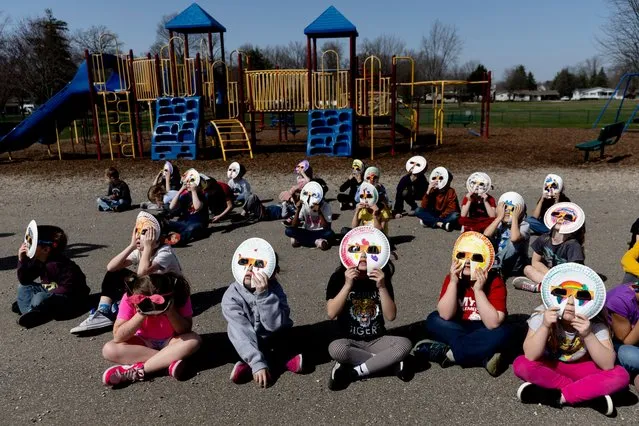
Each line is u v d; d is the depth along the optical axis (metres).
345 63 44.69
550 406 3.63
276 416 3.59
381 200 7.93
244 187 10.41
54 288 5.26
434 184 8.43
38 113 17.45
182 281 4.20
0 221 9.72
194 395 3.87
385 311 3.95
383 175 13.79
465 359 4.06
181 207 8.57
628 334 3.80
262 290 3.96
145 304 3.90
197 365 4.30
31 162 17.09
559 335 3.61
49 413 3.68
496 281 4.08
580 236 5.42
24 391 3.97
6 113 61.81
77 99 18.11
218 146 19.00
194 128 16.59
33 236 5.07
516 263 6.10
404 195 9.33
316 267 6.73
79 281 5.35
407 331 4.70
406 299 5.55
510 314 5.10
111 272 5.03
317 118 16.73
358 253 3.90
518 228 5.96
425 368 4.17
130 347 4.11
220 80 19.70
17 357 4.49
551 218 5.44
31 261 5.27
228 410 3.67
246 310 4.07
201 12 18.94
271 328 4.04
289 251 7.48
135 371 4.02
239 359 4.38
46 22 38.47
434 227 8.48
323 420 3.54
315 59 18.52
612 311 3.81
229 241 8.05
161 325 4.13
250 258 4.02
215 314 5.32
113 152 19.05
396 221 9.06
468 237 4.03
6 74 33.41
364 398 3.78
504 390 3.83
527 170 13.73
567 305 3.45
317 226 7.61
